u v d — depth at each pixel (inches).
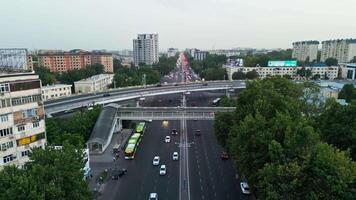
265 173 1646.2
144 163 3344.0
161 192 2640.3
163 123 5137.8
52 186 1555.1
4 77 2322.8
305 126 1728.6
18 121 2423.7
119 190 2691.9
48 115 4357.8
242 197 2529.5
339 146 2164.1
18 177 1497.3
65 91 7519.7
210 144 3988.7
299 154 1620.3
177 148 3841.0
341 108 2299.5
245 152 2103.8
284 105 2551.7
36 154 1807.3
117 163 3356.3
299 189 1529.3
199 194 2593.5
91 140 3695.9
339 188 1385.3
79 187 1743.4
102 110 4520.2
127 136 4384.8
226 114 3211.1
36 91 2554.1
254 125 2151.8
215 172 3070.9
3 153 2336.4
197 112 4443.9
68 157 1774.1
